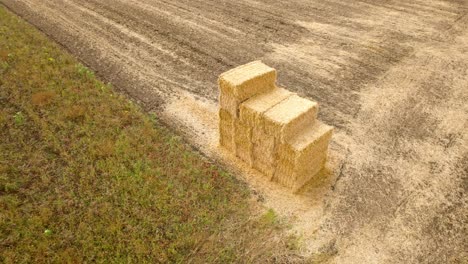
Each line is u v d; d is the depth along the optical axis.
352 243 7.16
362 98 11.08
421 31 14.73
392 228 7.40
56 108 10.48
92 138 9.42
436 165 8.80
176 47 13.94
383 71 12.30
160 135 9.66
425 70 12.29
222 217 7.59
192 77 12.20
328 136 8.10
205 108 10.79
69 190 8.11
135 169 8.54
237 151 8.98
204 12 16.81
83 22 16.08
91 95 11.06
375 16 16.08
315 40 14.23
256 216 7.65
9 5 18.02
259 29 15.15
